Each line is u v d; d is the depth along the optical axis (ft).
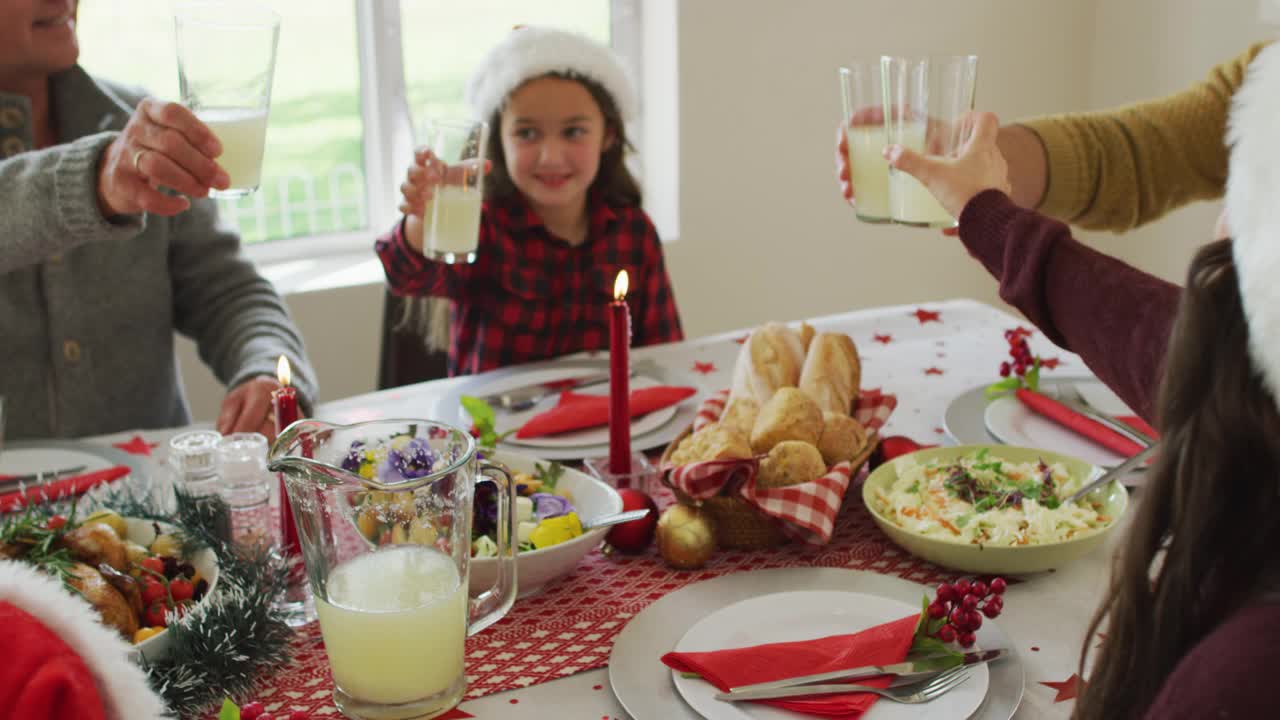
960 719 2.28
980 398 4.30
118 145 3.57
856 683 2.39
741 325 9.46
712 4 8.54
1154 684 1.71
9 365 4.97
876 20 9.22
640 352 5.17
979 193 2.89
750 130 8.99
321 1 8.07
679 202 8.88
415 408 4.43
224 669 2.41
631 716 2.36
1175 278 9.64
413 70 8.41
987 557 2.92
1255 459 1.56
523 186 6.01
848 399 3.67
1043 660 2.61
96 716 1.52
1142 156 4.62
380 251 5.38
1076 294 2.58
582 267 6.24
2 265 3.88
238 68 3.54
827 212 9.53
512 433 4.06
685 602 2.85
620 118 6.22
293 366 4.50
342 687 2.42
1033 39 9.93
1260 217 1.46
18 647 1.52
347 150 8.47
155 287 5.24
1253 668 1.42
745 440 3.29
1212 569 1.62
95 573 2.52
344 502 2.32
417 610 2.33
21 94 4.93
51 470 3.74
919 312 5.53
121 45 7.50
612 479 3.48
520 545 3.00
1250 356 1.51
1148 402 2.40
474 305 6.13
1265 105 1.48
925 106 3.51
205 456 3.20
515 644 2.75
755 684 2.40
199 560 2.77
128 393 5.25
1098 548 3.17
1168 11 9.39
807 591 2.83
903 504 3.23
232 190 3.66
